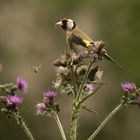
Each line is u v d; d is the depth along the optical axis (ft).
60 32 87.61
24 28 88.17
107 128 78.64
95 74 23.85
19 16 89.40
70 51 24.88
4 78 77.92
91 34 88.38
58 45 86.38
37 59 82.99
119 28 88.33
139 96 23.45
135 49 84.02
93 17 90.27
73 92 23.47
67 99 68.69
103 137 78.43
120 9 90.22
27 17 89.71
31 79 78.33
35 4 91.20
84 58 23.80
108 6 90.48
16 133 69.97
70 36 34.35
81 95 25.29
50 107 23.59
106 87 79.87
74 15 90.38
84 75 23.30
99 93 79.71
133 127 79.30
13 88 22.97
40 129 72.02
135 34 86.63
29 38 86.12
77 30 34.73
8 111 22.86
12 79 78.18
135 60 82.28
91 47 23.75
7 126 69.77
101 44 23.73
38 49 84.69
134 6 89.51
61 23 35.35
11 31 87.04
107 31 88.33
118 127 78.84
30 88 76.54
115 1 90.43
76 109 22.97
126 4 89.97
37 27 88.69
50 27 88.94
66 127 70.08
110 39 86.38
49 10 90.43
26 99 73.41
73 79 23.61
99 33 88.48
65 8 90.84
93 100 79.36
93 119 77.46
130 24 88.63
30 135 22.79
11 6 90.48
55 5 90.84
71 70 23.75
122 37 86.43
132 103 23.44
